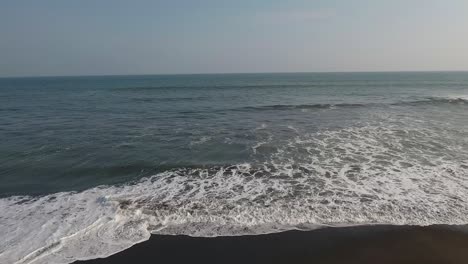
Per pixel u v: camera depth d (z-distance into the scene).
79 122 19.97
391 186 8.77
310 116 21.20
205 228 6.77
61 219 7.09
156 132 16.56
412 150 12.27
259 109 25.53
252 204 7.83
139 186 9.11
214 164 10.99
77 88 63.09
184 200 8.09
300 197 8.20
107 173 10.27
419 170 10.02
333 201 7.92
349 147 12.85
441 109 23.97
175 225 6.90
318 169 10.30
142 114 23.39
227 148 13.09
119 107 28.08
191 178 9.72
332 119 19.72
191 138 15.04
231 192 8.57
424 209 7.41
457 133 15.02
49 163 11.32
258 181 9.37
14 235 6.41
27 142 14.49
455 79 89.75
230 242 6.29
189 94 43.22
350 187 8.77
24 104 31.70
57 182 9.53
